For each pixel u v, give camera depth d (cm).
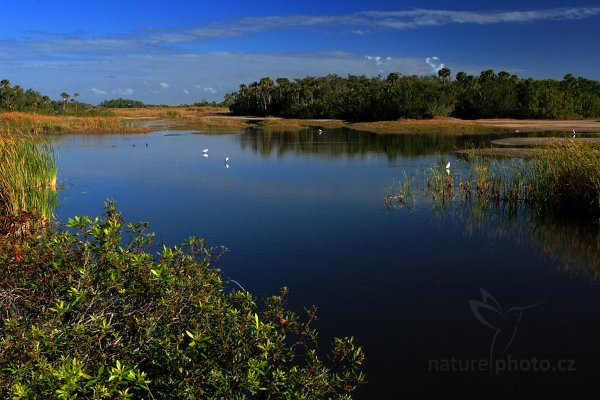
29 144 1566
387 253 1286
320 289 1041
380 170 2758
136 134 5675
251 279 1095
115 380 353
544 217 1633
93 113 8356
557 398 674
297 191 2148
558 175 1658
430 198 1962
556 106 7650
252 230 1502
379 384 704
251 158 3419
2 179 1329
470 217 1658
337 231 1493
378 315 916
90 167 2928
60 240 497
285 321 560
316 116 9256
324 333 846
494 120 7612
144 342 409
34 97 8369
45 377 336
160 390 417
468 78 10175
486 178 2003
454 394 682
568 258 1236
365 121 7919
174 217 1669
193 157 3475
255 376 414
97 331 395
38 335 368
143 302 458
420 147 3991
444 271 1152
